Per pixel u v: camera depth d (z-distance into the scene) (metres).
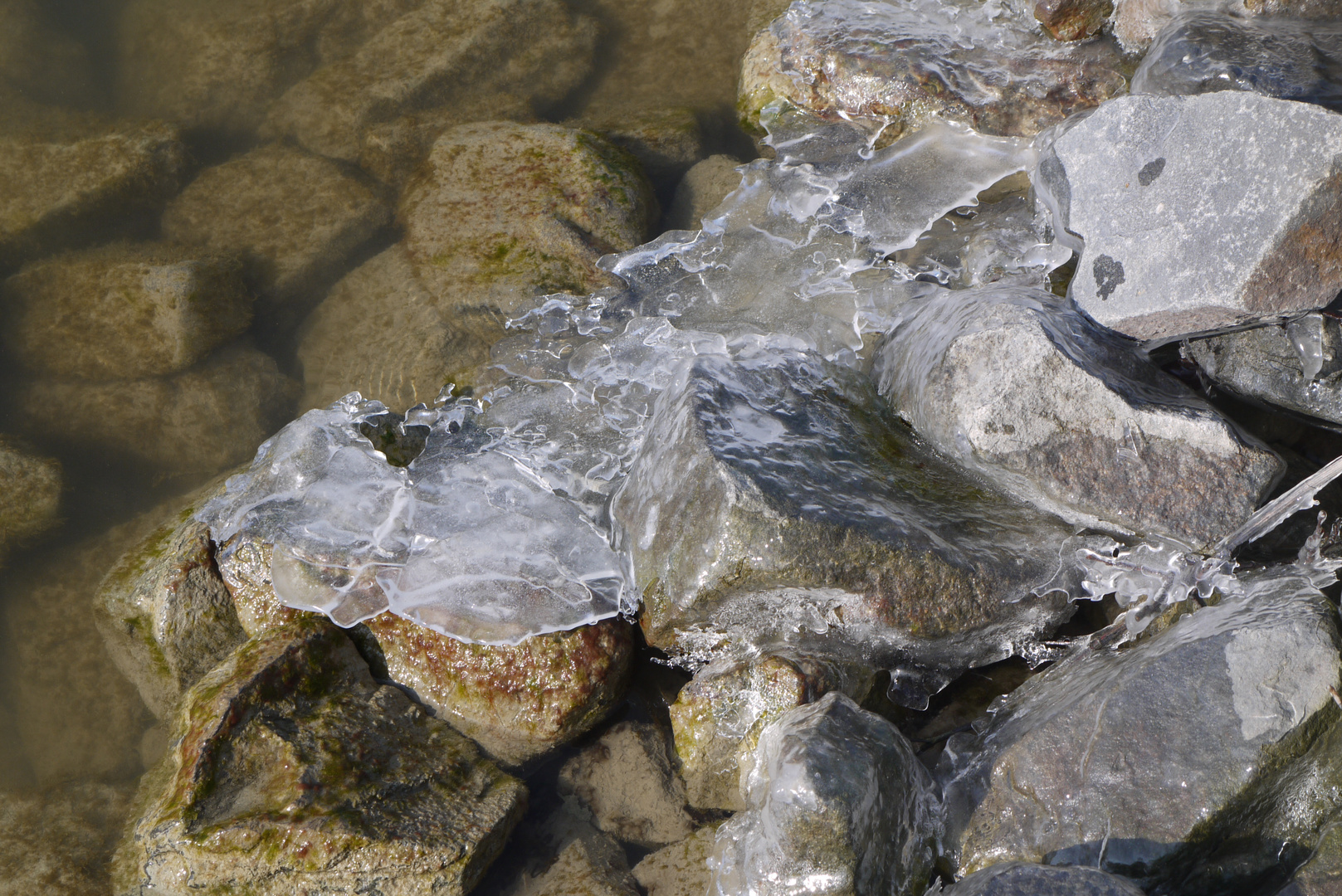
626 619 3.48
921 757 3.39
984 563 3.38
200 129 4.05
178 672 3.52
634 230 3.78
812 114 3.86
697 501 3.41
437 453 3.61
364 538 3.53
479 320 3.74
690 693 3.41
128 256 3.85
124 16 4.38
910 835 3.31
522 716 3.45
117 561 3.60
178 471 3.70
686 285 3.72
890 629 3.38
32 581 3.62
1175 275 3.39
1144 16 3.69
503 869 3.39
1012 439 3.40
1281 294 3.35
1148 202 3.42
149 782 3.46
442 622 3.47
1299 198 3.34
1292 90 3.45
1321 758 3.27
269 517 3.55
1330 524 3.41
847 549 3.37
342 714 3.43
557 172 3.82
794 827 3.28
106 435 3.72
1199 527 3.38
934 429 3.46
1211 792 3.26
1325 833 3.23
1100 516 3.39
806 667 3.39
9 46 4.12
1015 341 3.41
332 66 4.08
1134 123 3.45
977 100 3.77
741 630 3.44
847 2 3.91
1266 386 3.42
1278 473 3.38
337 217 3.87
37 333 3.80
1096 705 3.31
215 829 3.36
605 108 4.00
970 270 3.67
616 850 3.39
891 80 3.80
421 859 3.35
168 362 3.75
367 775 3.39
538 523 3.53
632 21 4.10
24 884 3.40
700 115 3.93
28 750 3.51
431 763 3.42
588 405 3.63
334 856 3.34
